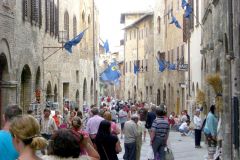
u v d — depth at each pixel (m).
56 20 42.88
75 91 53.97
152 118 30.31
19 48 29.27
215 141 24.52
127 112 45.12
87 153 10.98
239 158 20.31
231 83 23.39
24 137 7.34
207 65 35.97
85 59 59.84
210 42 32.91
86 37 60.59
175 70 59.50
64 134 8.19
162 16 69.44
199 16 42.66
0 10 25.08
